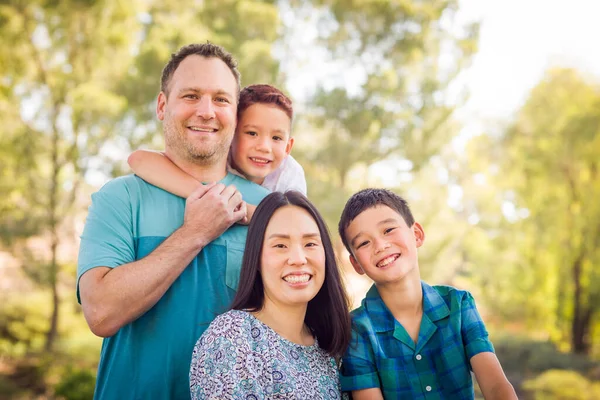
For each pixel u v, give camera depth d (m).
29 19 14.84
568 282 18.72
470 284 20.20
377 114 14.90
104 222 2.04
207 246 2.13
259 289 1.94
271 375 1.75
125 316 1.92
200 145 2.15
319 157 14.36
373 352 2.11
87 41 14.89
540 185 19.19
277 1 15.97
